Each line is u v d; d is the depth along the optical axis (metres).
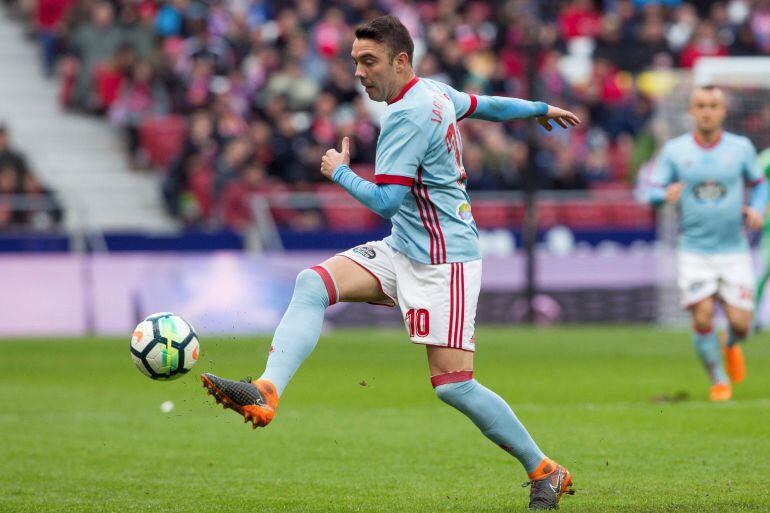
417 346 57.84
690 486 23.98
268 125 76.44
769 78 62.44
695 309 37.72
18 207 66.44
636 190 76.50
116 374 46.50
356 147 76.50
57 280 65.81
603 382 42.88
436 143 20.83
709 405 36.12
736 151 37.25
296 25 83.56
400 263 21.53
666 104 70.62
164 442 30.34
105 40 81.38
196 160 74.12
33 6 88.25
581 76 91.56
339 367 48.75
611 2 95.75
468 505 22.36
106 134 82.00
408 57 20.88
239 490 24.08
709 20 97.06
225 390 19.14
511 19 89.06
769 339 61.47
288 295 68.12
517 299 70.88
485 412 21.27
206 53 79.88
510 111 22.97
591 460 27.17
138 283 66.44
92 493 23.77
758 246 67.94
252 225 69.88
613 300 71.44
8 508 22.23
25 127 81.50
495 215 74.00
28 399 39.22
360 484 24.72
